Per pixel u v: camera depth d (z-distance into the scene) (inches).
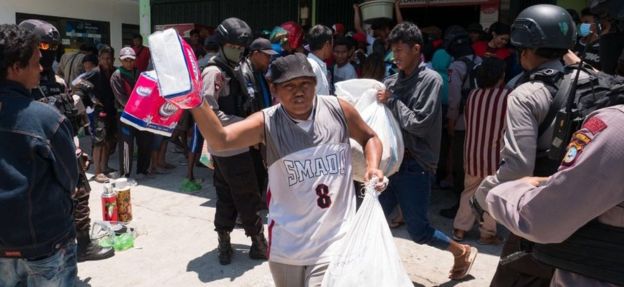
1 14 426.3
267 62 167.3
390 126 115.9
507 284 89.5
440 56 203.2
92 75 235.9
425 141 123.6
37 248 81.8
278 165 82.0
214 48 226.5
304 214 81.1
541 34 83.6
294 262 81.8
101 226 163.8
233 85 152.7
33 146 78.5
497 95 147.0
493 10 287.6
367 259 70.9
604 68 68.6
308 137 81.7
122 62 234.8
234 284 137.3
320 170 81.1
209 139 77.2
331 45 168.4
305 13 308.8
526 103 81.7
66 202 87.2
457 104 198.7
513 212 61.9
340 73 211.8
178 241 167.3
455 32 220.4
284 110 83.4
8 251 80.9
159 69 69.4
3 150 78.0
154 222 185.0
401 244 163.9
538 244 64.1
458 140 197.3
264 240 153.1
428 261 150.6
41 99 121.9
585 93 67.7
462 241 166.7
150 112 132.7
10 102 79.0
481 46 218.4
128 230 169.3
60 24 471.8
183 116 229.5
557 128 69.6
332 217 81.0
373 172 80.9
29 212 79.7
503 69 152.5
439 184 233.5
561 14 84.7
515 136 81.1
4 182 78.2
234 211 148.9
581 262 57.4
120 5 526.3
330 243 80.7
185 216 191.8
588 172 52.6
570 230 55.7
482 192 86.7
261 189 191.3
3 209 78.0
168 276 142.1
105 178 239.3
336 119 84.5
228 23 148.7
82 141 342.0
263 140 83.4
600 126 53.2
